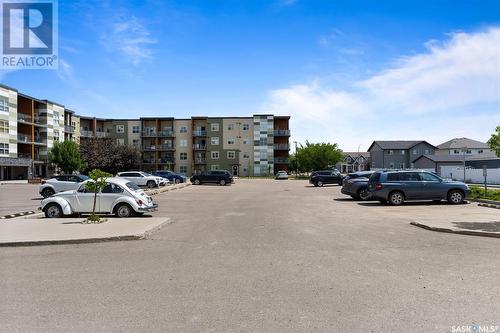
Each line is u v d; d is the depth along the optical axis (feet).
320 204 67.62
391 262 24.62
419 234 35.27
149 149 293.43
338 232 36.58
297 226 40.75
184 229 39.65
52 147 229.66
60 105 247.91
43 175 232.73
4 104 189.47
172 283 20.39
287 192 104.47
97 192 48.98
